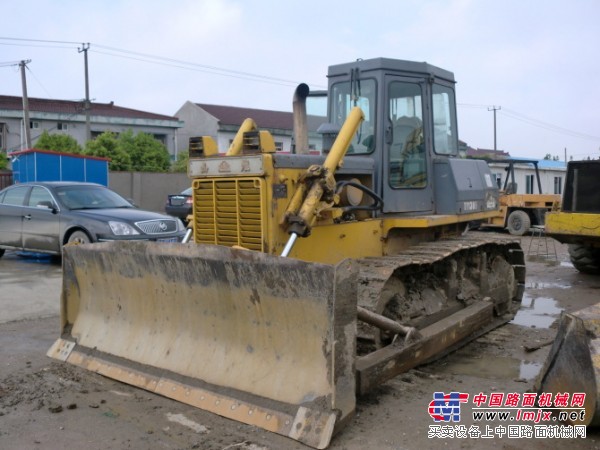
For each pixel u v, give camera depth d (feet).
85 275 18.11
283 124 134.82
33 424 13.70
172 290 15.83
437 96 21.99
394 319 17.62
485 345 20.97
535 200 58.18
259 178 16.15
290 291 13.30
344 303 12.85
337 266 12.65
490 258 24.29
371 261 17.78
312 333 13.20
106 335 17.51
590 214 31.91
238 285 14.21
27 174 68.23
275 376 13.70
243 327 14.53
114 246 16.87
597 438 13.30
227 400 13.98
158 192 91.66
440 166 21.39
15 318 23.71
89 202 36.76
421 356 16.52
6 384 16.12
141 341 16.57
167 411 14.26
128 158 97.76
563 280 34.50
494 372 17.97
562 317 14.40
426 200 21.13
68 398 15.15
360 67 20.03
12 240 37.55
